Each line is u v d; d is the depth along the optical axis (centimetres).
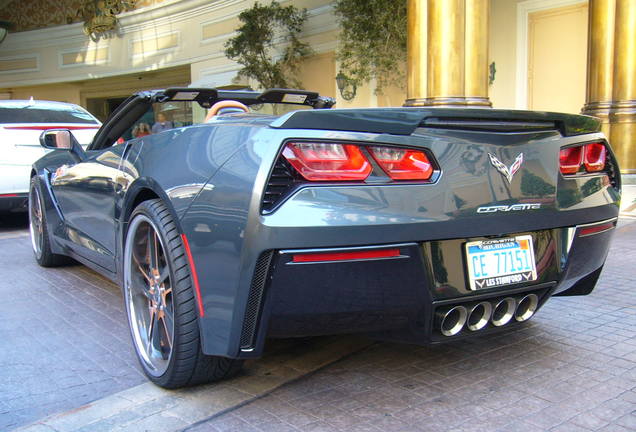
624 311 326
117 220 288
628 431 195
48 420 213
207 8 1984
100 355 284
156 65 2217
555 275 234
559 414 207
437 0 756
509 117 213
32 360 279
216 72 1984
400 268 197
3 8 2678
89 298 387
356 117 191
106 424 209
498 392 226
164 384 232
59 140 373
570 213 233
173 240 221
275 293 190
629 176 835
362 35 1249
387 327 211
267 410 216
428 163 201
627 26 824
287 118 191
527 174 220
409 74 799
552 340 282
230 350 202
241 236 191
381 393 228
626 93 837
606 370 245
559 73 1086
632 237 550
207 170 209
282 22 1597
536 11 1108
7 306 371
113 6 2312
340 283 192
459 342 282
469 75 780
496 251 216
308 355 270
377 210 192
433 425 202
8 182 643
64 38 2520
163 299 236
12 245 594
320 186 189
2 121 666
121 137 344
